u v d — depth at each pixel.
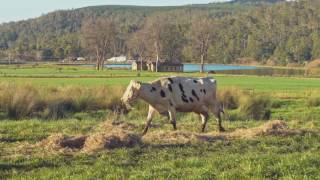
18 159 13.72
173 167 12.68
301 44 176.50
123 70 118.19
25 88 31.12
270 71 127.38
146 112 28.58
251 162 12.75
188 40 179.12
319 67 152.12
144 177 11.61
